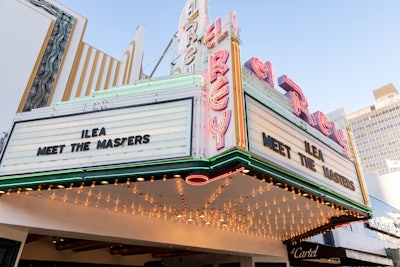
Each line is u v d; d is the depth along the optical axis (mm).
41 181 7832
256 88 9547
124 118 8203
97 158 7699
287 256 17000
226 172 7070
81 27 18703
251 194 9797
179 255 17375
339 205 10523
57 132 8523
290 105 10633
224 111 7406
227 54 8359
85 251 16391
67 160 7914
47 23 16516
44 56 15625
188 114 7785
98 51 19562
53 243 15273
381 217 27016
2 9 14656
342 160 11578
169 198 9906
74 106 8930
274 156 7922
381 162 104688
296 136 9352
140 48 22312
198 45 13875
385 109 110438
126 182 7613
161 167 7137
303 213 12250
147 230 11695
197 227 13578
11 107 13070
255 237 16062
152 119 7961
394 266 23375
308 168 9172
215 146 7141
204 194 9633
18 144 8617
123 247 16516
